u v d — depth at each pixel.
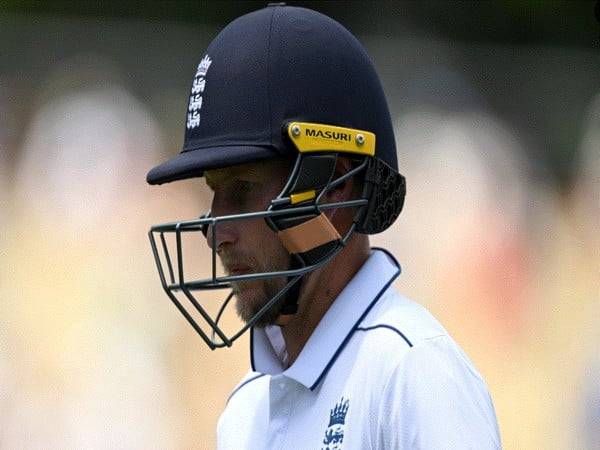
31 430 22.72
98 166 26.81
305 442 7.73
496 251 28.14
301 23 8.17
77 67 28.56
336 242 7.88
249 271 7.98
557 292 28.84
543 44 36.62
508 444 25.36
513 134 30.89
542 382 26.27
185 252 24.61
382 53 30.80
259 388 8.88
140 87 28.97
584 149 31.08
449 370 7.34
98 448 22.83
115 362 23.56
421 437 7.07
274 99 7.96
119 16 34.00
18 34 28.41
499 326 26.98
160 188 26.33
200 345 23.73
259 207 7.98
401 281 27.03
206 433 23.33
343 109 8.06
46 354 23.50
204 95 8.17
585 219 30.83
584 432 25.44
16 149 27.19
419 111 30.44
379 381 7.41
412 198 28.73
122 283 24.53
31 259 25.14
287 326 8.35
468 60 31.08
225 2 34.53
